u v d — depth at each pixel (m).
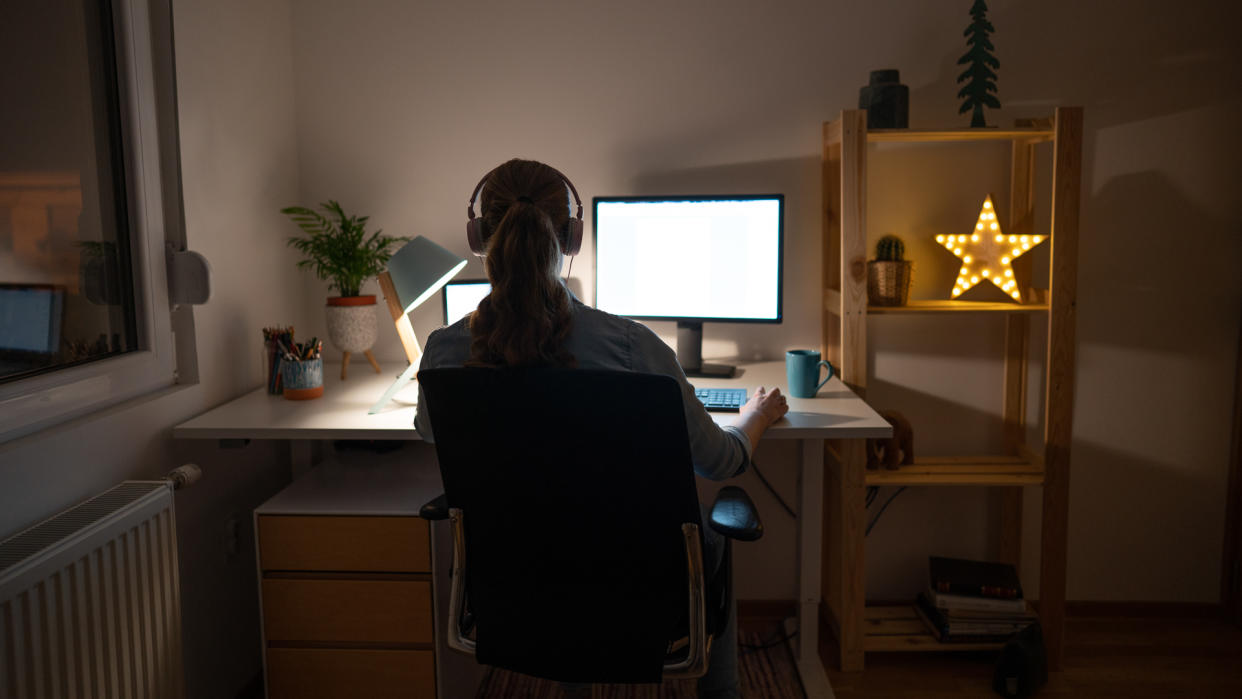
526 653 1.16
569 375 0.97
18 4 1.28
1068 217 1.83
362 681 1.59
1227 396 2.15
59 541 1.15
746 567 2.31
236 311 1.89
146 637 1.36
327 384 1.98
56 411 1.35
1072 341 1.87
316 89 2.18
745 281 2.00
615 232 2.06
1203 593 2.24
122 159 1.54
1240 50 2.04
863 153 1.83
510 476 1.07
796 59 2.12
